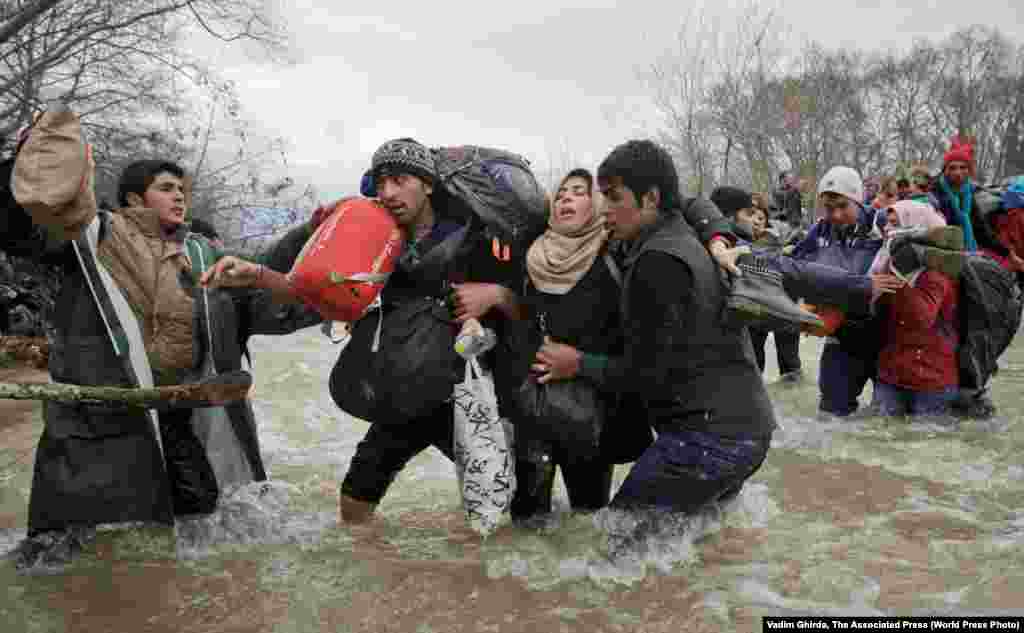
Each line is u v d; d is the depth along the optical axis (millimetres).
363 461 3709
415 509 4082
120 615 2938
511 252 3549
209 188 13609
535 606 2969
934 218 5289
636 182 3209
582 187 3418
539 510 3713
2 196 3287
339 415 6352
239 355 3736
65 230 3217
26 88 13266
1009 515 3826
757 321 3145
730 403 3229
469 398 3449
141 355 3473
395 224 3459
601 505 3803
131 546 3525
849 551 3393
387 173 3438
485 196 3467
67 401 3164
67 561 3396
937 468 4551
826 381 5762
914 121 59375
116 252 3508
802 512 3879
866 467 4594
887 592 3016
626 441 3656
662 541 3273
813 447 4992
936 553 3359
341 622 2875
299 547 3543
